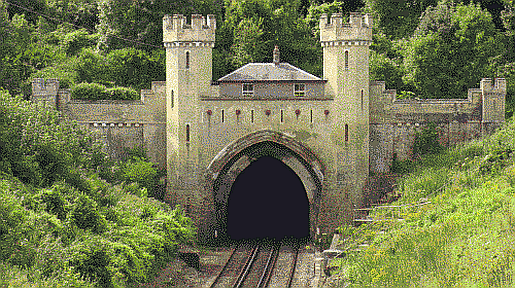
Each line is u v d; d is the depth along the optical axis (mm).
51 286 96938
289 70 177875
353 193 174625
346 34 172250
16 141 137125
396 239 128250
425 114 179750
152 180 175500
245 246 177125
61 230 114500
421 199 155250
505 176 144125
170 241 143625
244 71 178125
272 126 176375
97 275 110625
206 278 144375
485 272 100125
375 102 180000
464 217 126875
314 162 175375
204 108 175000
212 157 176375
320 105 175000
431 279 106500
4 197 113562
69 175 139500
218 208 180625
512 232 112875
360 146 174500
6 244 103438
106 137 180375
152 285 128000
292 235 192375
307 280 142875
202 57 173750
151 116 179875
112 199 143000
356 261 128125
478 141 176500
